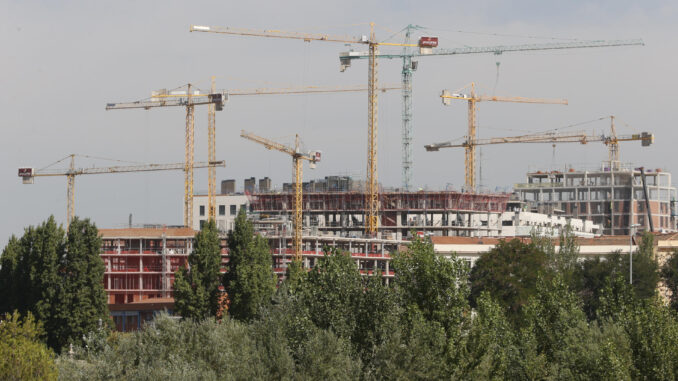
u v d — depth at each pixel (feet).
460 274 600.80
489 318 598.75
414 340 561.43
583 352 568.41
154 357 581.53
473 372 566.36
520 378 589.32
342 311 601.21
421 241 620.08
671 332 562.25
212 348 599.16
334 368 555.69
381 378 555.28
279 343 582.76
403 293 599.16
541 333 621.72
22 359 591.37
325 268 627.46
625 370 543.80
